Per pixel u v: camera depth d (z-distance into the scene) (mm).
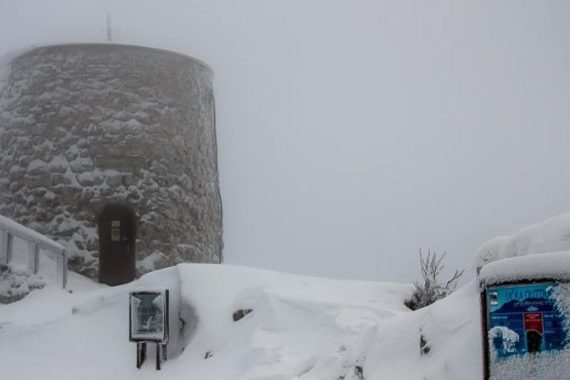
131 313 8344
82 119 14375
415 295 8547
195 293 9195
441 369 4332
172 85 15141
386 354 5156
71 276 13578
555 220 4371
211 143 16516
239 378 6516
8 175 14570
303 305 7320
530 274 3682
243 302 8539
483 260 4938
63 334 9438
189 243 14961
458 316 4645
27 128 14508
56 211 14039
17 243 12805
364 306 7039
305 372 6227
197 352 8305
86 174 14164
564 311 3600
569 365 3545
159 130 14727
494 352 3730
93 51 14648
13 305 11258
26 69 14867
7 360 8977
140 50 14859
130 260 14062
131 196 14227
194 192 15297
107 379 8438
